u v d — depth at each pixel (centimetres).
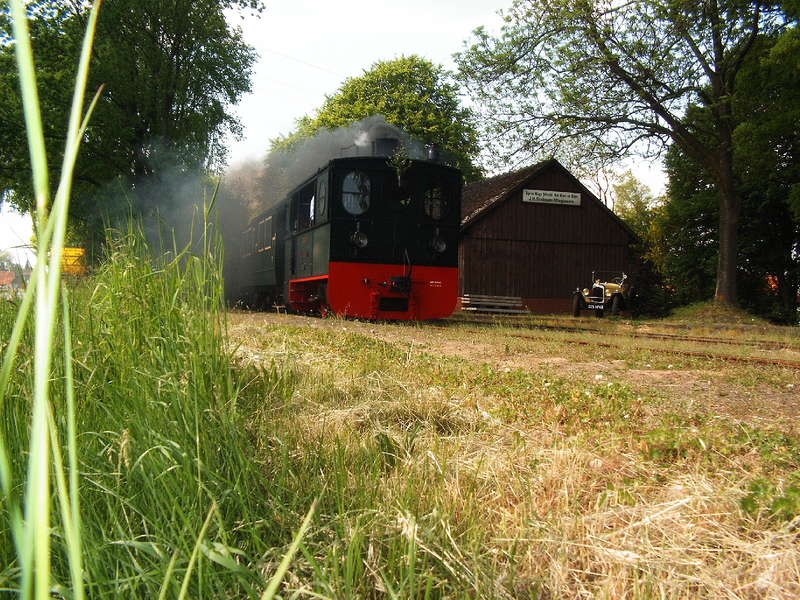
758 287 3152
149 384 266
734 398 601
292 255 1958
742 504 265
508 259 3284
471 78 2320
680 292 3369
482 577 201
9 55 2364
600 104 2255
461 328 1398
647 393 596
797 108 2058
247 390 437
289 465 285
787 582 209
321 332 1031
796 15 1861
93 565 168
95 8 57
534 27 2186
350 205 1588
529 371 732
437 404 459
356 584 193
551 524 248
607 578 209
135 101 2864
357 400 489
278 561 200
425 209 1650
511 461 333
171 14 2830
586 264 3412
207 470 218
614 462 348
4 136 2495
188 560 169
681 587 205
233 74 3219
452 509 253
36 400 52
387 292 1603
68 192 54
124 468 223
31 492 50
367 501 251
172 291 306
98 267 328
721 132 2364
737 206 2406
